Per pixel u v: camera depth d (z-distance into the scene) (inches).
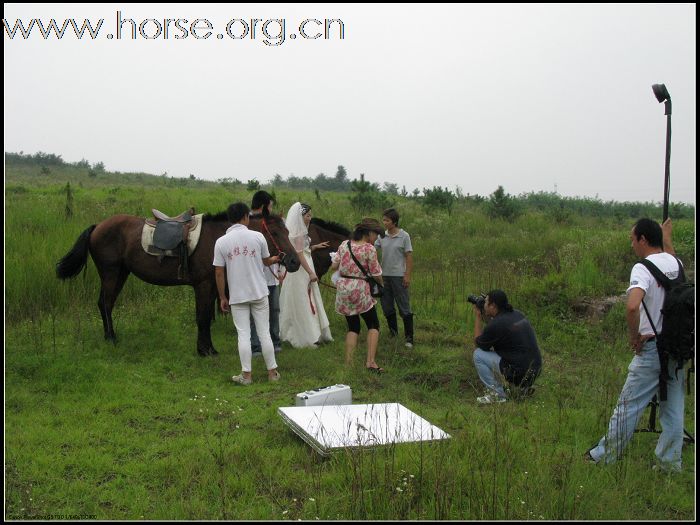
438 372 273.6
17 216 496.4
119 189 915.4
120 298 368.5
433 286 435.2
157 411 222.4
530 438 197.3
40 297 341.1
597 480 169.2
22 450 184.4
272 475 172.2
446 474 159.8
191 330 328.5
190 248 286.4
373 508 152.2
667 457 178.4
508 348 239.8
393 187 1211.9
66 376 250.1
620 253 494.9
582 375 272.2
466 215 792.3
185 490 164.1
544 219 805.9
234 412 220.8
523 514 150.5
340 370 269.4
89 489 164.6
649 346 174.7
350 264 272.4
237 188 1237.1
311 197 964.0
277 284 298.5
